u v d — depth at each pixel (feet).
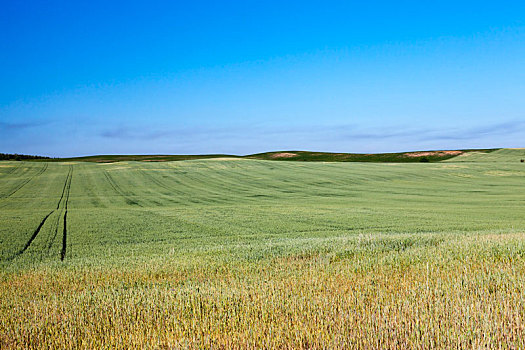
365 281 25.23
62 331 18.53
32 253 49.96
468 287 21.98
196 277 30.01
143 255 45.29
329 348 15.02
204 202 129.49
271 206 112.47
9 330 19.22
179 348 15.81
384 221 80.07
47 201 129.80
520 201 121.39
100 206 119.75
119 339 17.10
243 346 15.78
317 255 37.19
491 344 14.57
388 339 15.71
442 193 148.97
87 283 29.86
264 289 23.81
